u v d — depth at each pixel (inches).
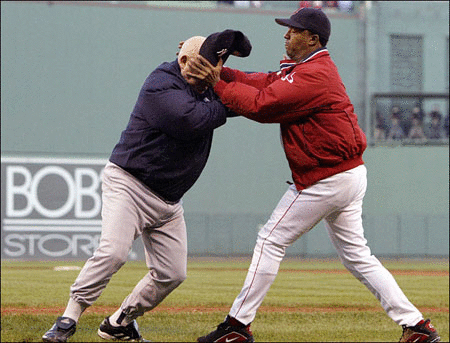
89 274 556.4
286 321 888.3
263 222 3516.2
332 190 576.7
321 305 1143.6
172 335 739.4
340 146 568.1
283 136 579.8
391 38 3636.8
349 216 599.5
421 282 1779.0
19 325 792.3
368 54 3602.4
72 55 3410.4
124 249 557.9
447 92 3636.8
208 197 3491.6
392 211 3511.3
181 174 560.4
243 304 589.3
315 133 565.0
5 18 3371.1
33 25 3388.3
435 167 3521.2
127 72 3457.2
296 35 572.1
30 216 3208.7
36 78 3378.4
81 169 3316.9
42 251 3206.2
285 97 542.6
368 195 3506.4
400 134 3553.2
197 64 532.4
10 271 2053.4
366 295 1358.3
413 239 3511.3
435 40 3673.7
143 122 544.7
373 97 3516.2
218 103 548.4
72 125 3390.7
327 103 557.9
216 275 1983.3
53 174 3265.3
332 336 764.0
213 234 3474.4
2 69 3353.8
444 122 3560.5
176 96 529.0
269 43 3563.0
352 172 581.0
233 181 3516.2
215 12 3533.5
